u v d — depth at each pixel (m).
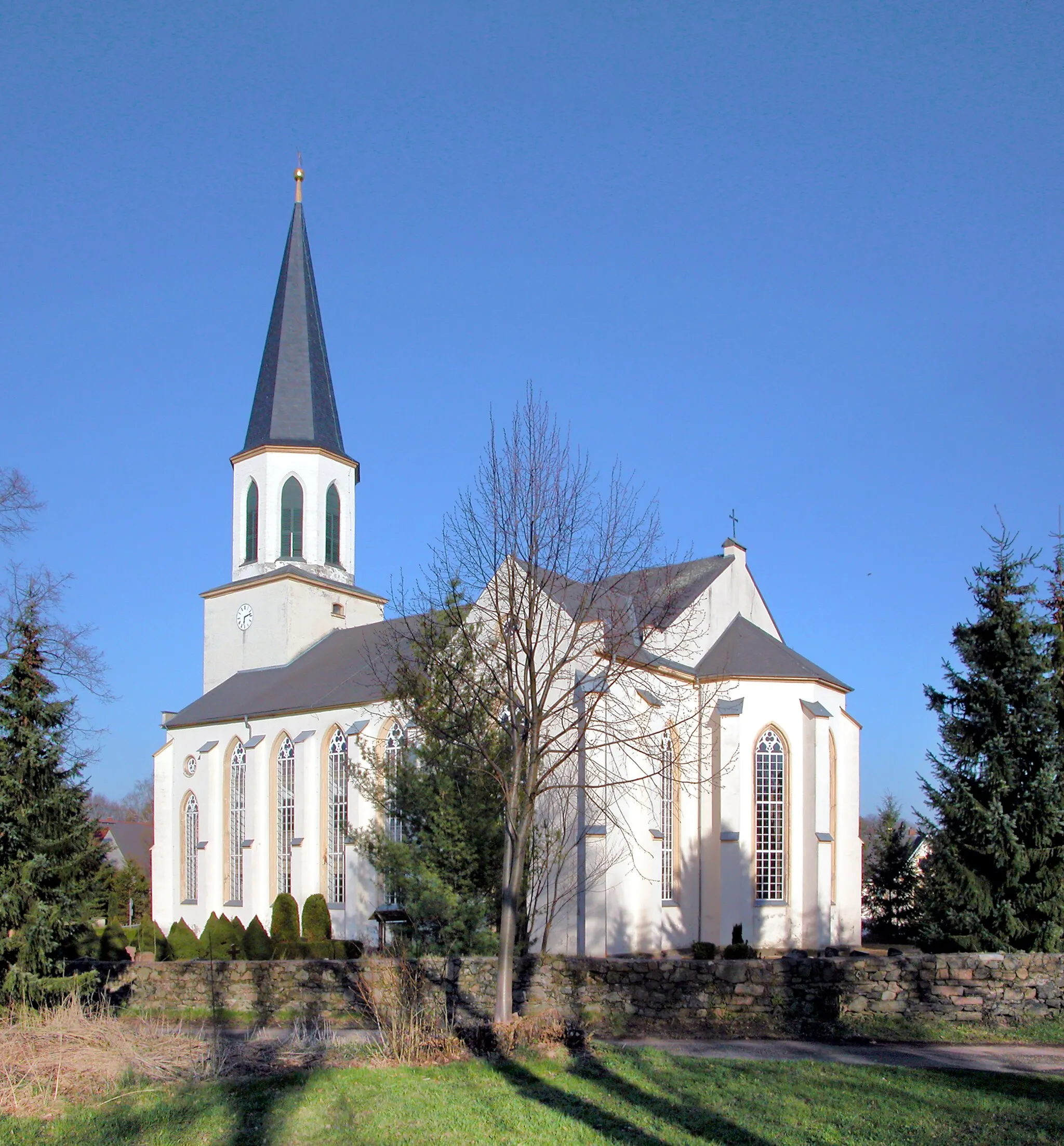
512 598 24.06
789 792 41.34
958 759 27.69
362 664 48.84
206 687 57.62
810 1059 18.77
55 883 24.20
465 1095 15.82
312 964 25.59
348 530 58.91
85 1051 17.52
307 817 46.69
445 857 27.94
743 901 39.97
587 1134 13.76
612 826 35.66
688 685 41.62
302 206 61.19
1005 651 27.42
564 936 35.31
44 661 25.14
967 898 26.59
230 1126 14.30
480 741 25.17
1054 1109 14.90
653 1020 22.41
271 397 58.16
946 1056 19.11
